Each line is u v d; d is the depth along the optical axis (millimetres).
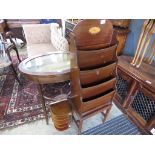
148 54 1550
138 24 1593
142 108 1433
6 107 1786
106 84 1179
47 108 1728
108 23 923
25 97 1967
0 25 2969
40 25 2703
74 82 1146
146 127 1418
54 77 1212
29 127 1545
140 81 1316
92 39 934
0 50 2256
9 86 2207
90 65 1034
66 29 2607
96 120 1651
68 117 1419
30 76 1202
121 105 1734
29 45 2666
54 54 1678
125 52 1923
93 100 1171
